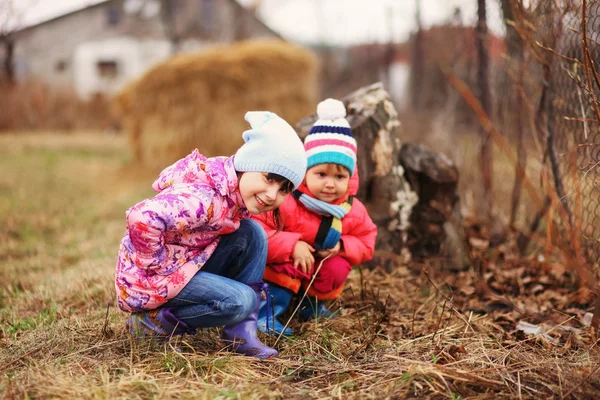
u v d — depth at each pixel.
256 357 2.65
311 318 3.19
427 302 3.51
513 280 3.91
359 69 16.83
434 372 2.36
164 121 9.60
